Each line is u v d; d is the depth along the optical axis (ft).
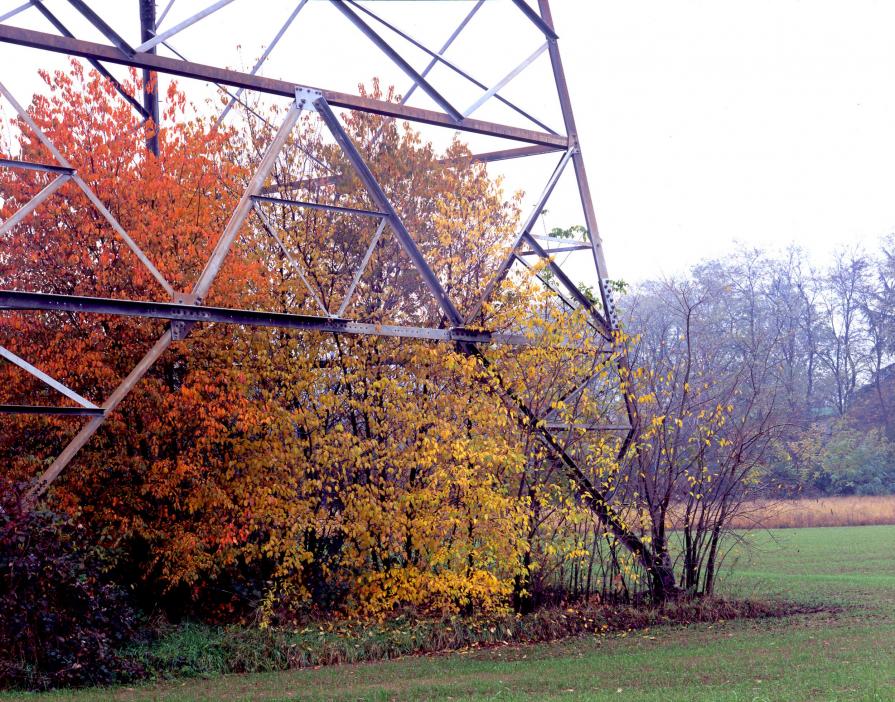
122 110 49.70
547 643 44.91
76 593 38.52
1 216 47.96
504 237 55.88
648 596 53.67
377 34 46.70
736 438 55.88
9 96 38.45
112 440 48.32
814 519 113.29
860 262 214.28
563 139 56.54
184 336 41.47
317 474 52.26
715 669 34.68
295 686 35.27
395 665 39.81
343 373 51.67
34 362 47.16
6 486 38.11
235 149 54.49
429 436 50.47
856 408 199.72
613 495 53.01
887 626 44.68
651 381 54.90
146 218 48.11
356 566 51.03
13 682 34.78
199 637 43.78
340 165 55.47
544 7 56.24
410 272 57.41
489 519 48.39
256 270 49.29
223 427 47.50
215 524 48.44
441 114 49.60
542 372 51.37
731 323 201.77
